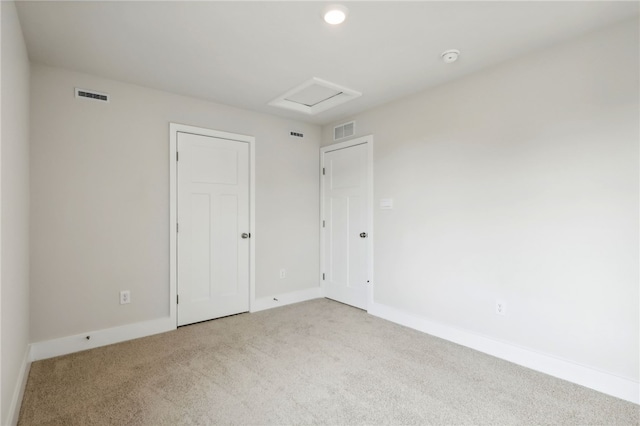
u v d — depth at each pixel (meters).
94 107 2.76
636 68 1.95
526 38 2.20
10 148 1.71
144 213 3.01
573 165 2.19
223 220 3.52
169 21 1.99
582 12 1.91
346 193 3.99
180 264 3.22
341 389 2.09
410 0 1.80
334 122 4.16
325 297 4.32
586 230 2.14
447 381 2.19
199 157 3.35
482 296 2.67
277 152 3.96
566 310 2.22
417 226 3.17
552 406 1.91
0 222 1.46
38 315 2.51
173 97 3.19
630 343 1.98
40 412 1.84
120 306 2.88
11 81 1.73
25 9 1.85
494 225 2.60
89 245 2.73
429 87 3.05
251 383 2.16
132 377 2.24
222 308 3.52
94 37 2.17
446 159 2.93
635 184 1.96
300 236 4.19
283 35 2.16
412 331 3.12
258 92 3.18
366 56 2.45
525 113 2.42
